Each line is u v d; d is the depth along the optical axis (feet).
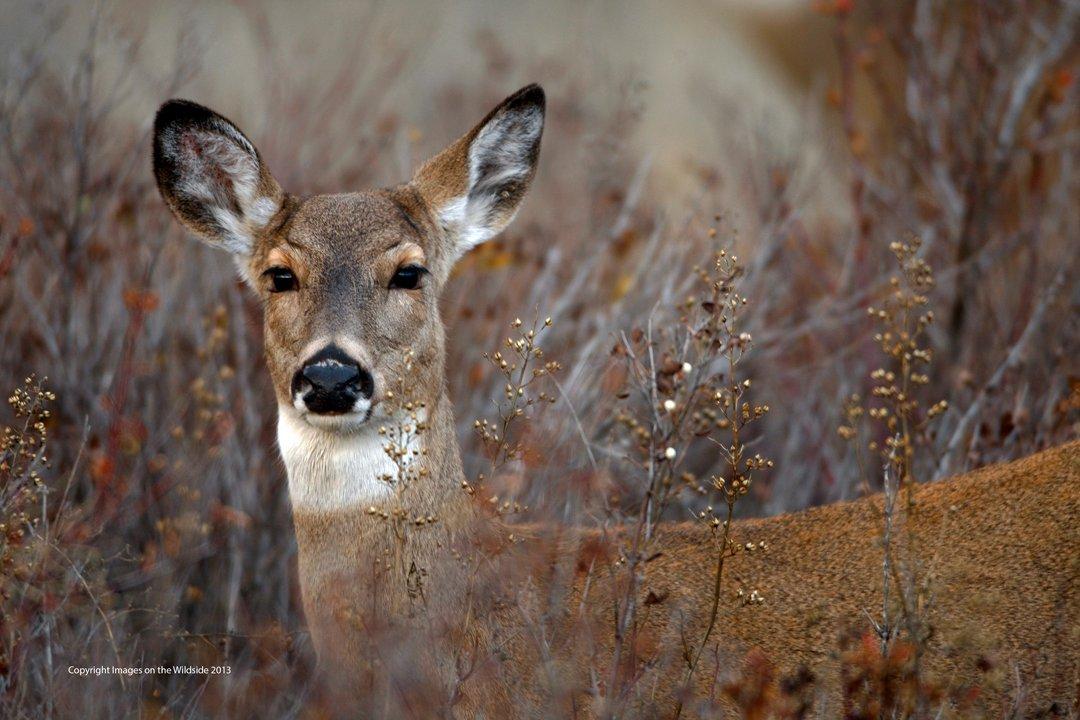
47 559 32.24
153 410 43.16
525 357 31.19
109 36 55.16
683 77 83.66
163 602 36.45
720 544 31.27
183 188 36.04
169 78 56.70
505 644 29.45
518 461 33.71
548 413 36.91
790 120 74.84
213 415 41.68
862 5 71.00
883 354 46.70
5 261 41.47
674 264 45.70
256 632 35.17
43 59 57.41
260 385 44.45
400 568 30.45
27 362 43.83
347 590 30.60
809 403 45.62
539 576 30.73
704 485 42.83
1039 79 57.41
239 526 39.75
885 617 27.91
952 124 54.90
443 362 33.86
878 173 58.90
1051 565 29.12
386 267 33.14
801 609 30.19
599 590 30.50
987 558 29.55
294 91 62.49
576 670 29.22
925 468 39.29
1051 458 30.58
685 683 28.22
